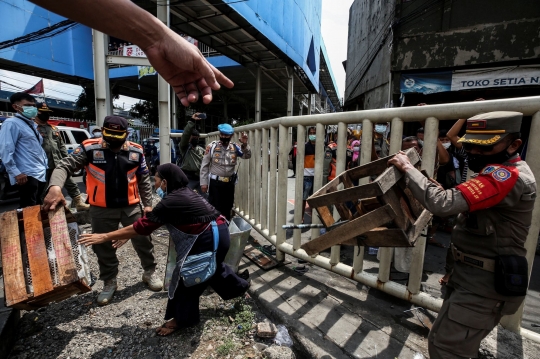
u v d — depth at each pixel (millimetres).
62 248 2105
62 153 4910
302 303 2602
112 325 2492
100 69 7402
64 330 2430
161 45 1015
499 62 7523
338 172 2797
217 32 10836
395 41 8570
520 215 1408
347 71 17797
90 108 18469
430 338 1659
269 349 2064
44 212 2324
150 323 2500
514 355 1864
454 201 1392
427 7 8086
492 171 1399
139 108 21891
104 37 7492
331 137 11508
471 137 1497
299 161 3137
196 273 2217
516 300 1444
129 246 4145
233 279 2514
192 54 1070
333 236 1801
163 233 4695
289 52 12539
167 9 7238
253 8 9695
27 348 2240
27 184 3732
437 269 3322
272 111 28922
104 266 2820
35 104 3830
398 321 2348
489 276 1446
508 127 1390
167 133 7051
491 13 7457
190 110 20641
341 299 2660
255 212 4285
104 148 2740
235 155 4379
